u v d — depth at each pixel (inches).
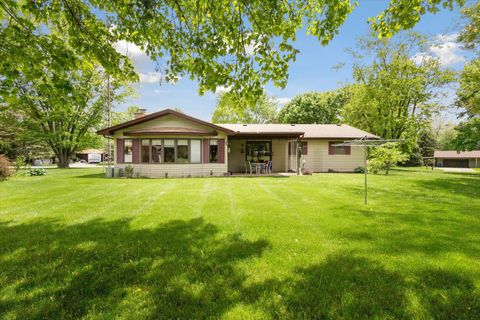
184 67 177.3
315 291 89.7
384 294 88.0
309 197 276.4
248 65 155.6
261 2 140.4
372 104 840.9
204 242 138.3
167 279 99.0
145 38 167.3
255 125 767.7
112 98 877.2
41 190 327.3
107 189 337.4
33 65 143.3
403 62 789.2
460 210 213.3
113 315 77.4
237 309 79.9
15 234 150.8
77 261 115.1
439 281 96.0
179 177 524.4
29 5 138.0
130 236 147.9
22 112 758.5
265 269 106.5
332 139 681.6
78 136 922.7
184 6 164.1
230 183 408.2
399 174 608.4
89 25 168.4
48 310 79.6
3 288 92.2
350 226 167.0
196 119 546.0
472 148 551.5
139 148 532.1
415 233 152.2
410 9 139.8
